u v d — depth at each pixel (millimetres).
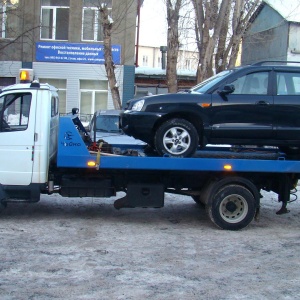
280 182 8195
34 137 7688
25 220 8094
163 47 26766
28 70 8562
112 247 6613
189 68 27344
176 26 16297
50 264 5797
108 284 5172
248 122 7668
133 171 7965
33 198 7867
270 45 27781
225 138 7695
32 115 7695
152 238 7180
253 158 8203
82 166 7613
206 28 15672
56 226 7707
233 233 7672
